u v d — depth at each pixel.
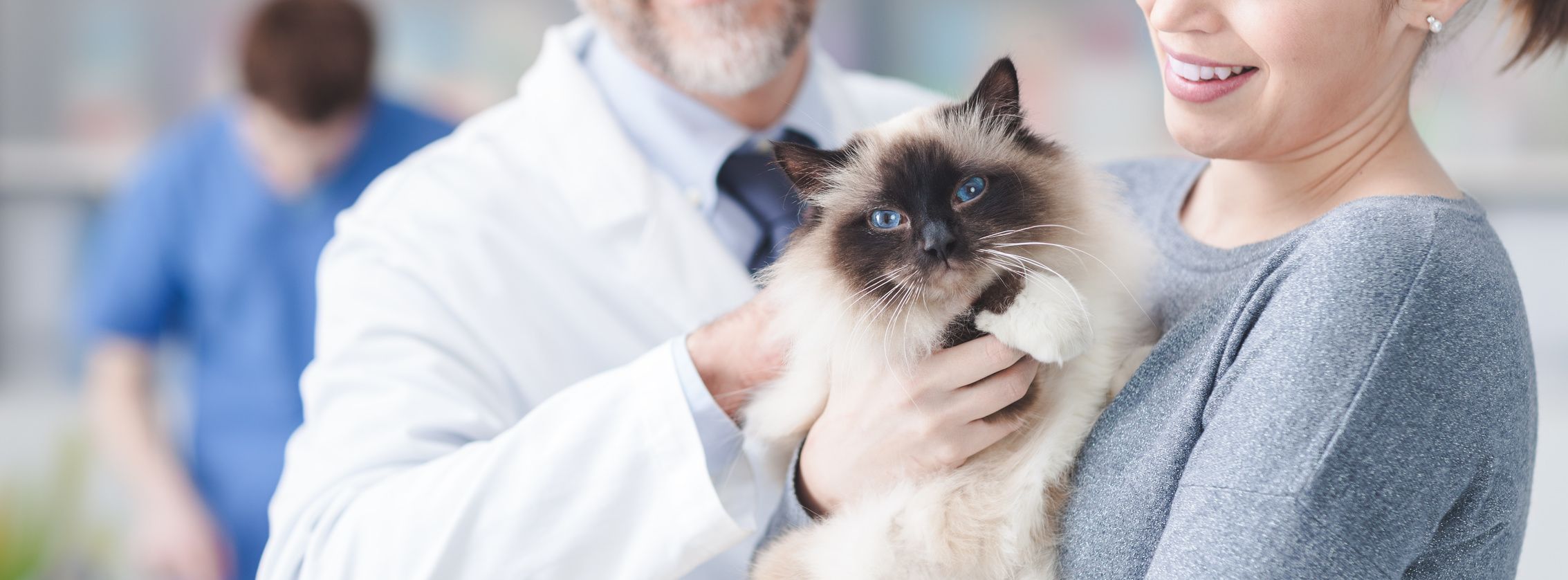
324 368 2.14
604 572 1.76
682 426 1.74
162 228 3.78
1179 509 1.33
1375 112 1.50
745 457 1.87
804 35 2.46
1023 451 1.67
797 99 2.64
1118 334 1.70
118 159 4.98
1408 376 1.25
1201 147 1.53
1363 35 1.41
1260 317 1.38
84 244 5.04
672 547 1.73
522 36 4.92
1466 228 1.35
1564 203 4.52
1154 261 1.79
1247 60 1.45
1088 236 1.76
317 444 2.04
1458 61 1.66
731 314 1.92
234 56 3.86
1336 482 1.22
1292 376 1.28
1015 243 1.71
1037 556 1.63
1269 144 1.51
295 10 3.71
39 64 4.91
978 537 1.64
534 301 2.26
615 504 1.75
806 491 1.82
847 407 1.75
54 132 4.96
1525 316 1.41
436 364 2.08
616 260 2.30
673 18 2.35
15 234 4.97
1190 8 1.44
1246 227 1.68
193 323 3.88
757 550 1.97
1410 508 1.23
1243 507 1.25
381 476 1.94
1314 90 1.43
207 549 3.71
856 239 1.83
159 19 4.95
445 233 2.29
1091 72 4.73
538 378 2.21
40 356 5.02
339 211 3.82
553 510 1.75
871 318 1.75
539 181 2.40
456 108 4.89
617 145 2.38
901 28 4.77
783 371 1.87
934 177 1.78
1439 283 1.27
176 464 3.82
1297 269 1.36
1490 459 1.28
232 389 3.79
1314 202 1.58
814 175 1.97
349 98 3.75
